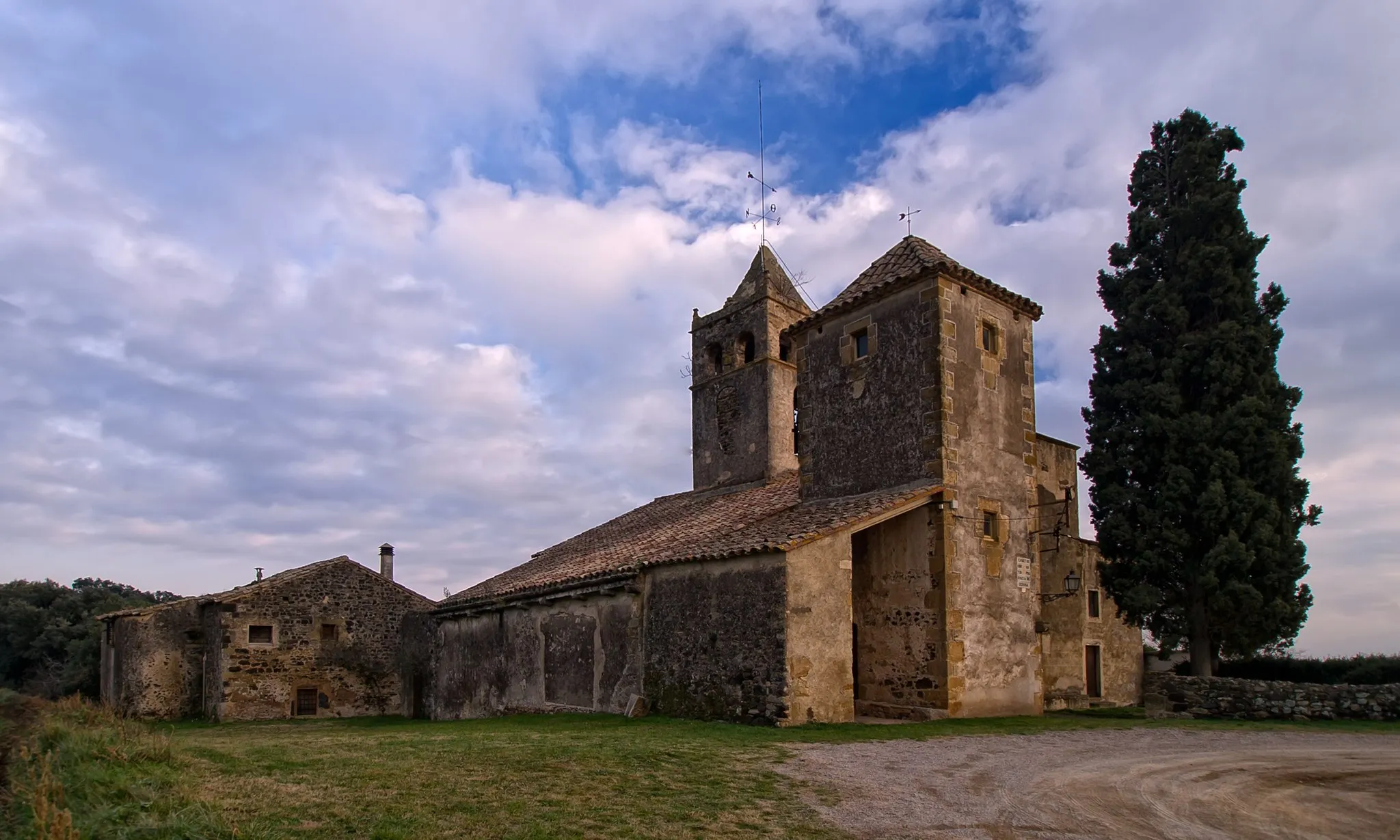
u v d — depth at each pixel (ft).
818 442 56.95
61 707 34.17
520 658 64.13
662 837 20.92
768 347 74.90
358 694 85.66
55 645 132.16
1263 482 56.03
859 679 51.34
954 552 48.49
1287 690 49.19
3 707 31.53
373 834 19.95
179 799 21.24
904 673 49.01
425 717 78.38
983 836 21.84
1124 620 60.44
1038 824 23.20
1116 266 64.95
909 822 23.06
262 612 82.48
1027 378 55.72
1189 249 60.59
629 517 83.56
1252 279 59.93
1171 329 60.49
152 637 82.69
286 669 82.69
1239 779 29.55
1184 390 59.62
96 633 110.01
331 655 84.89
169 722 78.48
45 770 19.15
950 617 47.55
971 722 44.62
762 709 42.83
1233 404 57.57
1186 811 24.99
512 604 64.75
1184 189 62.64
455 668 73.77
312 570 85.87
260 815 20.99
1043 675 52.54
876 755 33.06
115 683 87.86
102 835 17.79
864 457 53.62
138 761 25.85
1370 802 26.32
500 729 45.01
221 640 80.33
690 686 47.73
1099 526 60.70
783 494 62.95
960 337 51.47
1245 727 44.24
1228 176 61.62
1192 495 56.54
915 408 51.06
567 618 59.21
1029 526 53.72
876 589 51.21
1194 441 56.90
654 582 51.80
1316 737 40.37
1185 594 57.67
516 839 20.16
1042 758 33.27
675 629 49.49
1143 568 57.52
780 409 74.54
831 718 43.45
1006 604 51.03
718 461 78.64
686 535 59.77
